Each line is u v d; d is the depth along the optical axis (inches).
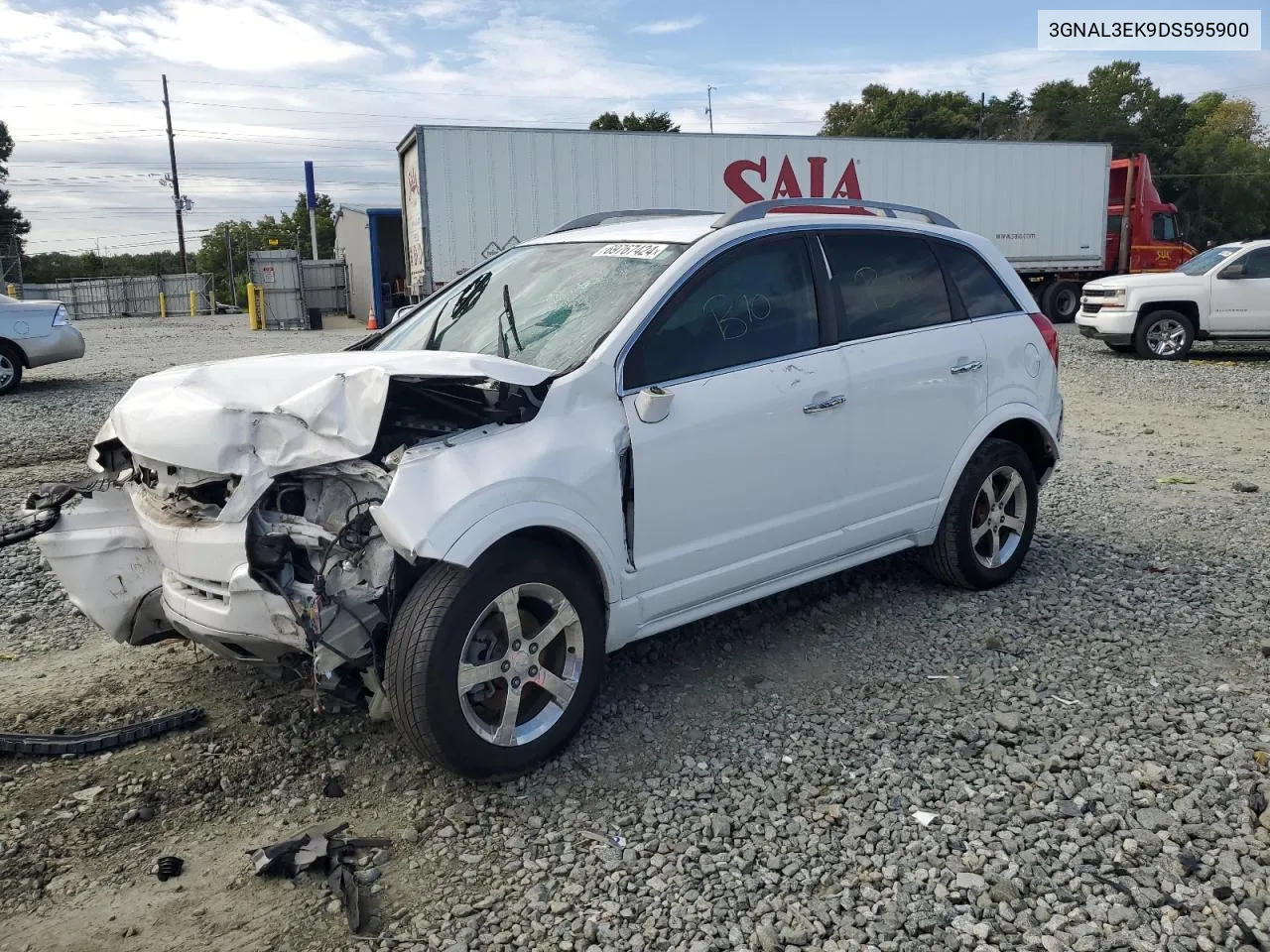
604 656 143.6
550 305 161.9
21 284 1969.7
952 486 191.8
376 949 104.9
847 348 172.6
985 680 163.6
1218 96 3006.9
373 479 126.5
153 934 107.7
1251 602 195.8
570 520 134.4
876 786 133.6
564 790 133.4
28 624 193.8
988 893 111.5
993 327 198.5
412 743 126.8
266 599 124.5
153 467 140.2
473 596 125.3
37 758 142.4
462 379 128.1
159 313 1940.2
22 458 343.6
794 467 163.8
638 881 115.2
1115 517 259.3
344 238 1537.9
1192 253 1012.5
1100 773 135.1
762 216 169.9
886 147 870.4
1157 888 112.0
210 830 126.8
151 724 149.0
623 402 143.9
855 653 176.1
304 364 142.3
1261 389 505.0
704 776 136.7
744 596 165.2
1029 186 935.7
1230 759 137.5
